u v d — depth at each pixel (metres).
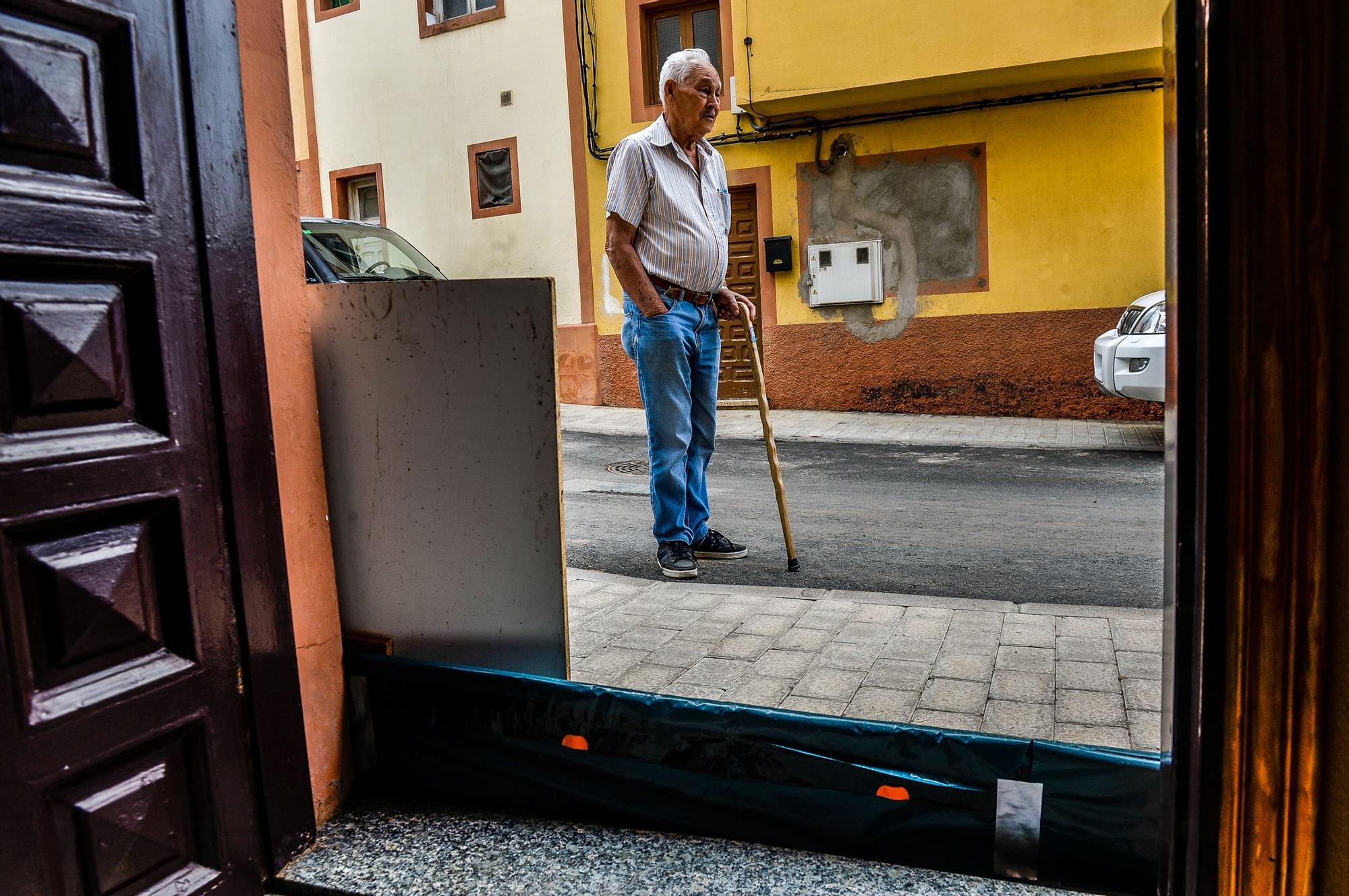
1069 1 8.20
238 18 1.66
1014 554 3.98
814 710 2.19
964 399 9.70
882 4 8.78
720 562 3.87
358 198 13.02
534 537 1.95
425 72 11.95
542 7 11.03
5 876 1.28
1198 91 0.94
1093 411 9.21
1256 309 0.92
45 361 1.32
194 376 1.55
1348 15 0.87
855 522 4.77
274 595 1.70
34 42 1.31
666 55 10.68
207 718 1.56
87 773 1.39
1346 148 0.88
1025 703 2.20
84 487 1.37
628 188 3.30
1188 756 1.04
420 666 1.93
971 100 9.29
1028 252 9.31
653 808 1.78
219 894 1.58
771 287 10.34
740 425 9.40
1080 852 1.53
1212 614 0.98
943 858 1.61
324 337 2.03
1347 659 0.93
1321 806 0.96
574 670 2.50
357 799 1.97
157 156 1.48
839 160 9.88
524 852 1.72
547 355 1.90
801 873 1.62
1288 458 0.93
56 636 1.34
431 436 1.99
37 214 1.31
